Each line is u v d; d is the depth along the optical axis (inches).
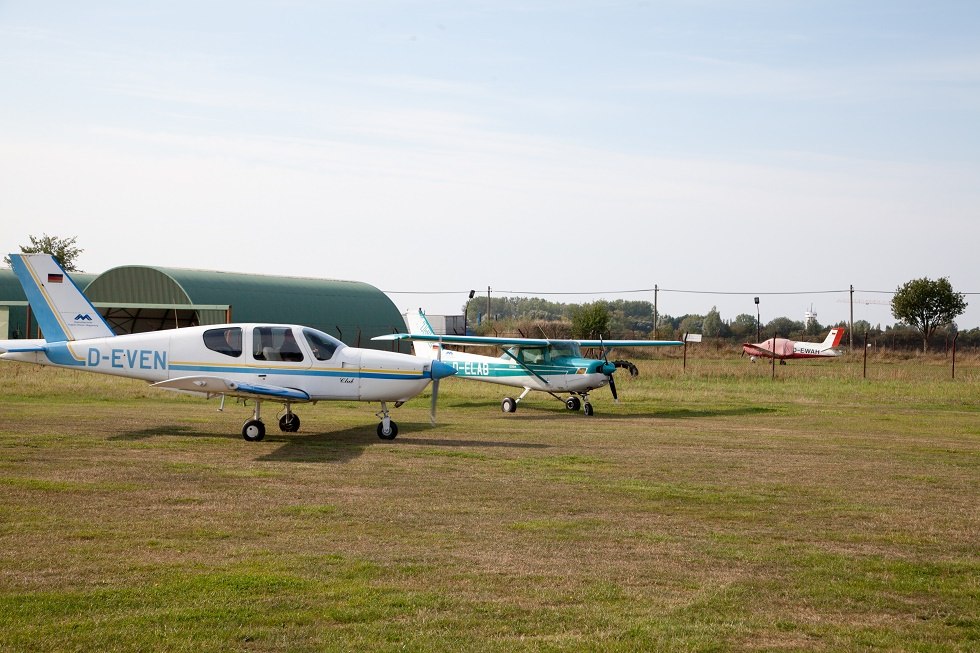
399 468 483.8
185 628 229.0
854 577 288.2
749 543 330.6
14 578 267.4
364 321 1838.1
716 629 238.1
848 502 412.8
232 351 611.2
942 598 268.1
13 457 485.4
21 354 628.4
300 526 341.4
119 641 219.5
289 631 229.3
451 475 464.4
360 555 301.1
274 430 647.1
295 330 613.6
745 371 1601.9
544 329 2313.0
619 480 459.5
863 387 1198.9
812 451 590.6
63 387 908.0
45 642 217.6
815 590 273.6
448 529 341.4
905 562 306.7
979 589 276.7
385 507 379.6
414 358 625.6
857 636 235.1
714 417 837.2
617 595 264.7
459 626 235.6
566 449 577.6
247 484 426.3
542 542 324.5
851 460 550.6
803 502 411.2
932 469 517.0
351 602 252.1
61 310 641.0
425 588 266.8
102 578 268.8
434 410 665.6
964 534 350.0
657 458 543.8
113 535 320.8
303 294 1769.2
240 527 337.7
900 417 846.5
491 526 348.2
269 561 291.1
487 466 496.7
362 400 614.2
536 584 273.4
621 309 6008.9
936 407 957.8
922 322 3011.8
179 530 330.6
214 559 292.2
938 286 2972.4
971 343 3540.8
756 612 253.0
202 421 679.7
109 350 624.1
